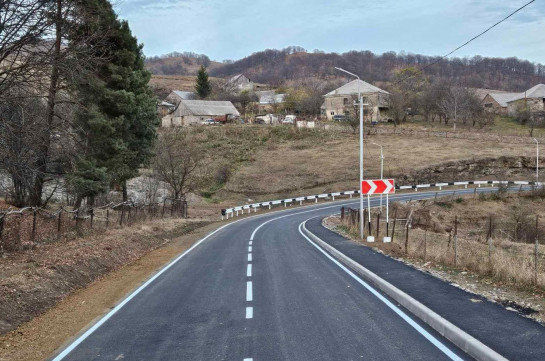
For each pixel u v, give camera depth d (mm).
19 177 17688
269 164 71625
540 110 97062
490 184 64188
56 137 20016
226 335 7793
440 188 61688
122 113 28281
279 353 6762
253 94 136000
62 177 22391
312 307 9438
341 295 10484
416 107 100500
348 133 86938
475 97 94625
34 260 13977
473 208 49844
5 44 14164
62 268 13367
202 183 64250
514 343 6547
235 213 50188
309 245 21422
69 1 16359
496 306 8695
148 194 47438
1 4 13469
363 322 8234
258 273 13859
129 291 11922
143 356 6953
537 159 62781
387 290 10648
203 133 85250
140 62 36000
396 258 15570
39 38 14805
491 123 90375
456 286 10633
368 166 67688
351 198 58906
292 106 117062
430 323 8016
